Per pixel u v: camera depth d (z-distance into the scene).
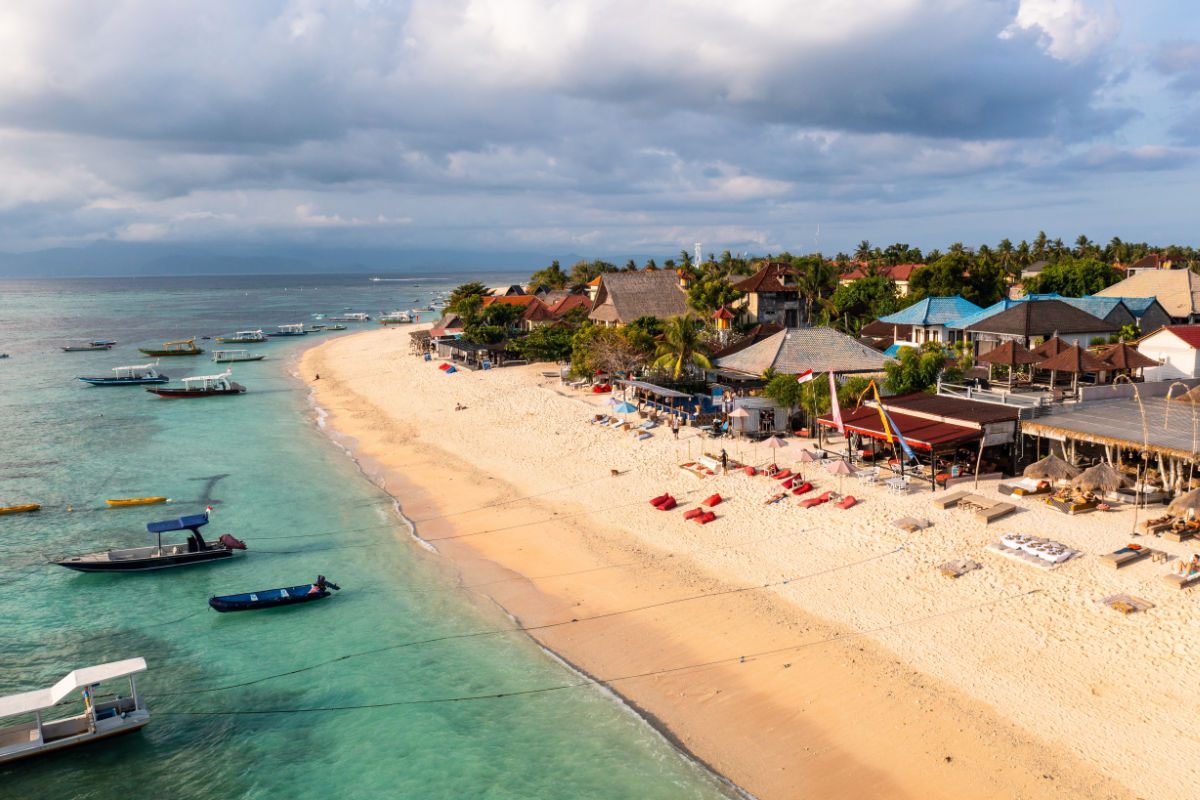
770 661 26.73
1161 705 22.30
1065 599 27.69
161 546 39.44
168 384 97.88
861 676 25.34
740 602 30.78
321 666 28.75
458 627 31.09
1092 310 67.19
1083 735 21.73
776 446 42.66
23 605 34.12
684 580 33.12
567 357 87.25
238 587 35.59
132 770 23.58
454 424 65.06
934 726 22.77
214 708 26.47
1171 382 47.75
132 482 52.53
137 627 32.06
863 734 22.83
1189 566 27.89
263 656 29.59
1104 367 45.56
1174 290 76.06
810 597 30.53
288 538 41.50
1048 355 49.88
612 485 45.56
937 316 70.38
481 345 94.56
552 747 23.53
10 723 25.64
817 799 20.61
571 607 31.95
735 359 62.78
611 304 97.56
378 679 27.72
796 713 24.05
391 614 32.47
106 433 68.19
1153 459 38.19
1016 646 25.77
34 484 52.34
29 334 171.12
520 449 55.28
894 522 35.19
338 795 22.08
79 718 25.00
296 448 61.84
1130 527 32.53
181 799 22.33
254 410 79.25
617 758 22.84
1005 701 23.42
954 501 36.50
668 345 68.50
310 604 33.59
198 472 54.75
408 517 44.03
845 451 46.31
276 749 24.25
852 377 50.72
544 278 190.75
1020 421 40.47
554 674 27.41
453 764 23.03
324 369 109.50
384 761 23.38
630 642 28.94
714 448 49.53
